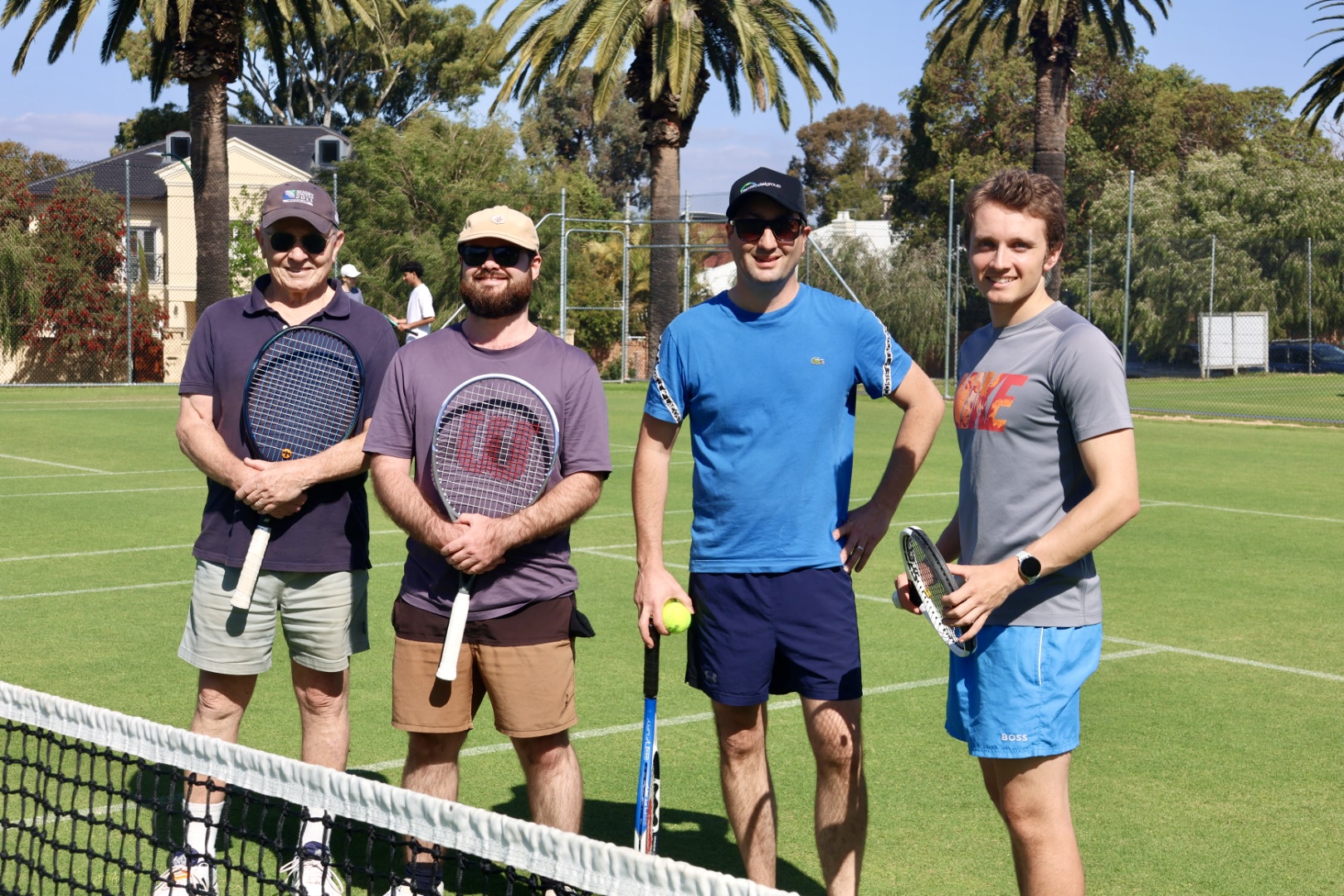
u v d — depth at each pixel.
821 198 81.50
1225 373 34.22
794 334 3.59
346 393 4.18
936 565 3.04
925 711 5.79
